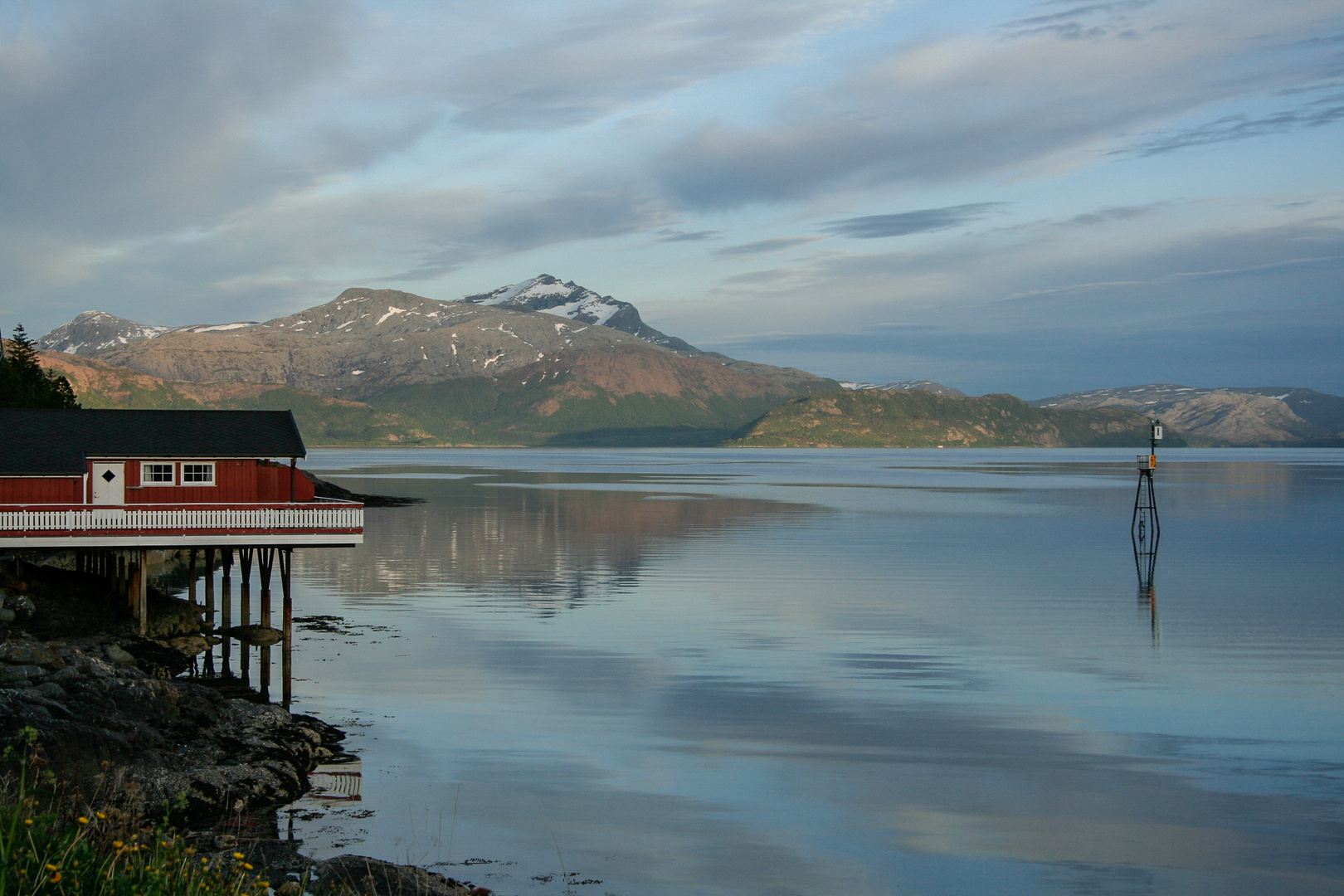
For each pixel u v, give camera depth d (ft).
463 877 59.11
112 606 121.60
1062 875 61.26
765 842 65.36
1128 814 70.64
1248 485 555.28
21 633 93.97
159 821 60.49
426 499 417.49
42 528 110.01
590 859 62.13
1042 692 102.73
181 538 113.50
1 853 31.99
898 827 68.03
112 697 76.79
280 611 148.87
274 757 75.82
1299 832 67.62
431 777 75.82
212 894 36.04
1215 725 91.35
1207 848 65.10
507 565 202.28
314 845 61.82
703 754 82.43
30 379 292.40
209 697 85.40
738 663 115.03
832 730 89.15
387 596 163.12
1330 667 113.80
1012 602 158.20
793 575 188.96
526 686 103.91
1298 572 194.90
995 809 71.41
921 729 89.66
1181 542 253.24
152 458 123.75
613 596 163.43
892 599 160.76
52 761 60.44
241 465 127.54
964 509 370.53
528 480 612.29
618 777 76.89
